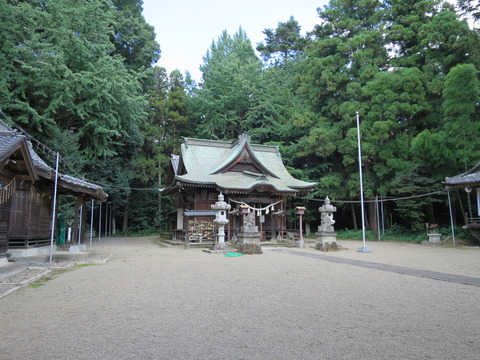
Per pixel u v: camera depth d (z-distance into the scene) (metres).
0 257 9.95
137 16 36.84
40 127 19.94
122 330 4.53
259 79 40.16
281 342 4.09
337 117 31.33
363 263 11.75
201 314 5.31
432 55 25.52
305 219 33.44
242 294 6.76
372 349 3.86
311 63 31.19
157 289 7.26
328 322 4.90
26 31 20.06
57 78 20.55
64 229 18.23
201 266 11.09
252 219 15.95
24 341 4.11
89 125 23.48
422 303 6.05
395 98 25.58
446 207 27.45
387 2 30.25
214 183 22.19
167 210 41.69
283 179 26.27
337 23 30.75
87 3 23.73
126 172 33.47
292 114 33.72
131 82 24.16
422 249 18.27
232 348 3.88
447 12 24.45
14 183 10.03
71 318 5.09
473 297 6.53
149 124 41.91
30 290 7.21
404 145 25.66
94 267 10.91
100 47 23.02
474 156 20.70
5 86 17.95
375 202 28.94
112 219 39.69
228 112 40.38
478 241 20.16
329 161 33.72
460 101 21.19
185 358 3.60
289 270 10.12
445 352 3.78
